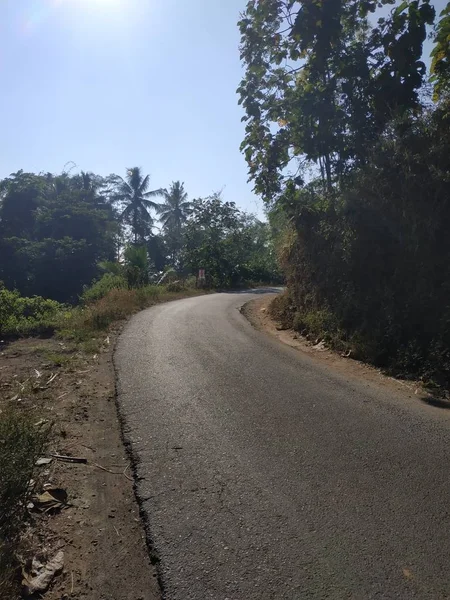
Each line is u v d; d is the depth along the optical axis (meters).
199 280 27.30
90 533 3.18
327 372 7.13
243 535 3.07
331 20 10.12
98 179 43.97
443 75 8.81
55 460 4.18
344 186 10.34
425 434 4.71
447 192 7.52
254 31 11.11
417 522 3.21
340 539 3.02
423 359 7.02
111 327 11.06
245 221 36.41
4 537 2.98
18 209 35.88
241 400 5.67
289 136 11.55
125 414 5.23
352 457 4.17
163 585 2.65
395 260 8.51
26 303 12.04
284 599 2.52
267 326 11.79
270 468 3.96
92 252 31.06
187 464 4.05
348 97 10.61
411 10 9.29
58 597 2.62
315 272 10.85
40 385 6.33
